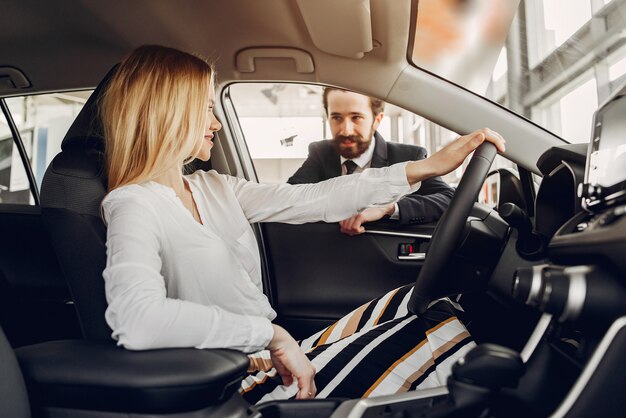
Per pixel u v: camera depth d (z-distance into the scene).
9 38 1.90
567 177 1.04
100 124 1.12
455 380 0.69
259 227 1.94
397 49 1.70
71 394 0.77
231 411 0.82
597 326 0.66
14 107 2.31
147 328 0.82
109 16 1.77
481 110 1.72
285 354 0.98
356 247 1.93
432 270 1.08
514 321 1.25
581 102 1.88
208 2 1.67
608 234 0.62
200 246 1.07
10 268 1.79
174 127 1.06
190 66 1.10
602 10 4.62
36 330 1.75
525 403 0.78
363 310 1.35
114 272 0.89
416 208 1.87
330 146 2.26
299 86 1.97
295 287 1.96
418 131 2.10
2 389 0.72
